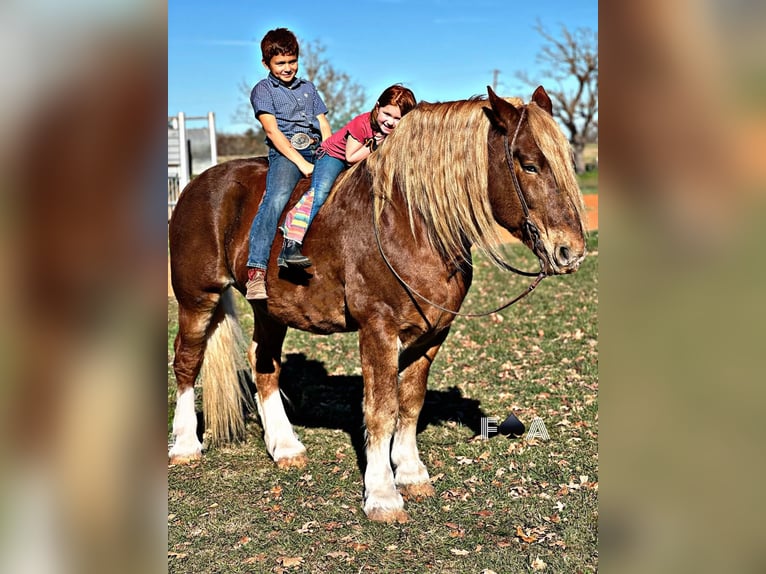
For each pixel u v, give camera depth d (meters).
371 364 3.84
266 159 4.72
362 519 3.84
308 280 4.04
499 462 4.54
